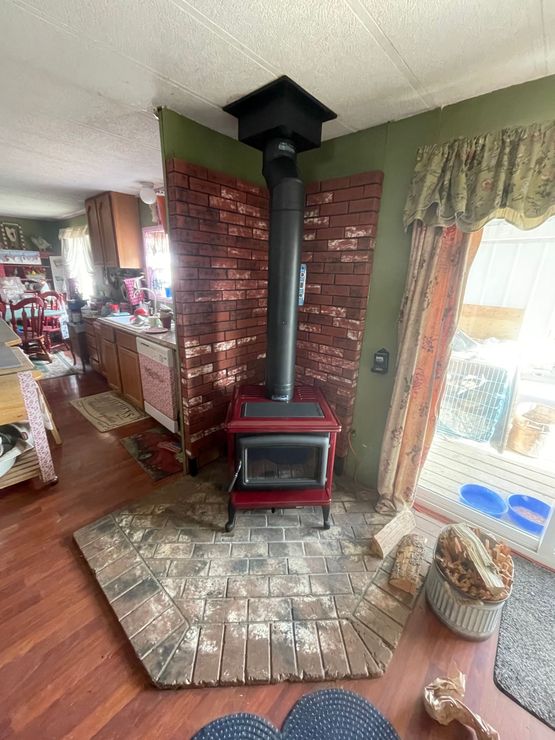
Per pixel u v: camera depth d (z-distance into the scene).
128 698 1.08
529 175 1.24
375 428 2.02
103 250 3.84
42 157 2.36
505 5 0.90
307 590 1.43
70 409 3.17
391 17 0.96
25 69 1.27
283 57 1.17
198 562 1.54
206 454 2.26
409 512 1.84
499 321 2.05
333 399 2.13
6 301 4.78
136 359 2.87
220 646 1.21
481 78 1.26
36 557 1.57
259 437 1.59
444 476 2.18
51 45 1.12
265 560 1.57
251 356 2.33
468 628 1.27
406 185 1.64
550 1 0.88
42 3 0.93
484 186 1.34
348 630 1.28
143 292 3.81
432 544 1.74
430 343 1.67
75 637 1.24
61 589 1.42
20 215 5.47
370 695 1.11
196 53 1.16
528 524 1.76
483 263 2.04
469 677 1.17
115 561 1.54
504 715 1.07
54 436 2.52
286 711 1.06
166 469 2.27
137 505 1.90
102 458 2.39
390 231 1.74
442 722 1.02
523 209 1.27
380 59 1.16
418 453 1.80
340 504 1.96
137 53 1.16
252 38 1.07
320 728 1.02
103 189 3.40
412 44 1.08
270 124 1.44
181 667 1.14
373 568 1.55
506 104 1.33
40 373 1.98
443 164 1.45
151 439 2.66
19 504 1.92
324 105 1.49
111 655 1.19
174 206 1.65
